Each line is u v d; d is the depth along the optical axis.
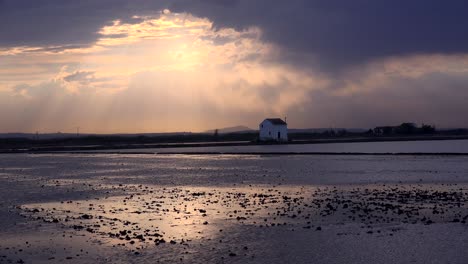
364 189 50.84
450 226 30.73
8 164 94.56
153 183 58.72
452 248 25.78
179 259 24.39
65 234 29.69
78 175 70.00
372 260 24.09
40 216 35.88
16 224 32.88
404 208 37.47
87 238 28.59
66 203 42.44
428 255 24.69
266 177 65.12
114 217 35.12
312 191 49.41
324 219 33.38
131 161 100.06
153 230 30.64
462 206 38.22
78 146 178.62
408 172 71.44
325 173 70.50
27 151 144.25
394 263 23.62
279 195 46.19
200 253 25.41
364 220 32.88
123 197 46.03
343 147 159.12
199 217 34.72
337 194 46.59
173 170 77.50
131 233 29.78
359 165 85.19
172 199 44.19
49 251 25.92
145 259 24.42
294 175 67.81
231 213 36.16
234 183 57.94
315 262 23.94
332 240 27.72
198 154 123.38
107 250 25.98
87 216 35.38
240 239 28.22
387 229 30.14
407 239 27.69
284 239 28.12
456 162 91.19
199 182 59.50
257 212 36.38
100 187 54.62
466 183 56.16
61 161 101.94
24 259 24.53
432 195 45.00
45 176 68.94
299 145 175.88
